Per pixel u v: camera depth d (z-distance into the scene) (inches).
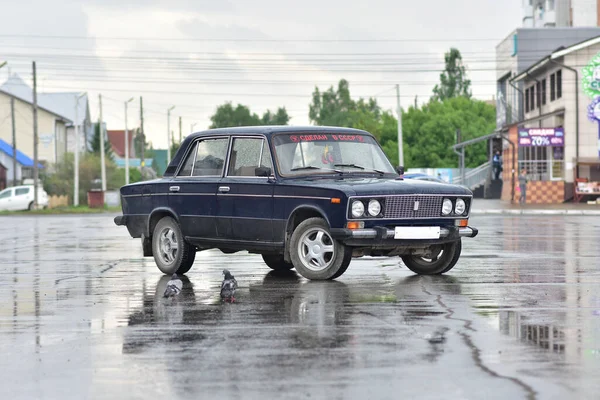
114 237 1221.7
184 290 572.1
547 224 1469.0
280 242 620.1
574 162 2439.7
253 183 633.0
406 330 406.9
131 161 6117.1
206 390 297.1
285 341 382.3
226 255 855.7
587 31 3090.6
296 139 642.2
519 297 520.1
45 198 2950.3
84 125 4982.8
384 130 4500.5
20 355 360.2
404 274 653.9
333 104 6747.1
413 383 303.3
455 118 4308.6
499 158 3294.8
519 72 3097.9
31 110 4436.5
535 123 2780.5
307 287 576.4
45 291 573.6
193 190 667.4
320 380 308.8
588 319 437.4
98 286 600.7
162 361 344.2
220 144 668.1
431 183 626.8
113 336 401.1
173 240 684.1
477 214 2000.5
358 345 371.6
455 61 5920.3
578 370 322.0
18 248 996.6
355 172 641.0
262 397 286.8
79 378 317.7
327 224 595.8
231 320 442.3
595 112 2433.6
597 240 1042.7
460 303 495.2
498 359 341.4
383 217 596.4
